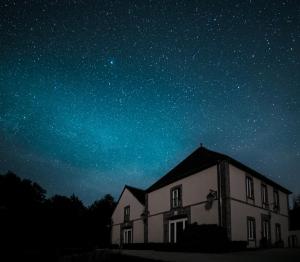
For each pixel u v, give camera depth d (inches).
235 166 832.9
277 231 994.7
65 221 431.5
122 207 1343.5
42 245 362.6
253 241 822.5
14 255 308.3
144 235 1092.5
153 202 1085.1
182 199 928.9
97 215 1440.7
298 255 505.4
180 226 922.7
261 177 946.7
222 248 606.2
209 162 839.7
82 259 361.1
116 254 549.3
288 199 1150.3
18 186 634.8
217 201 788.6
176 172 1018.7
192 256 505.4
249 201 856.3
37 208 392.5
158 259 448.1
